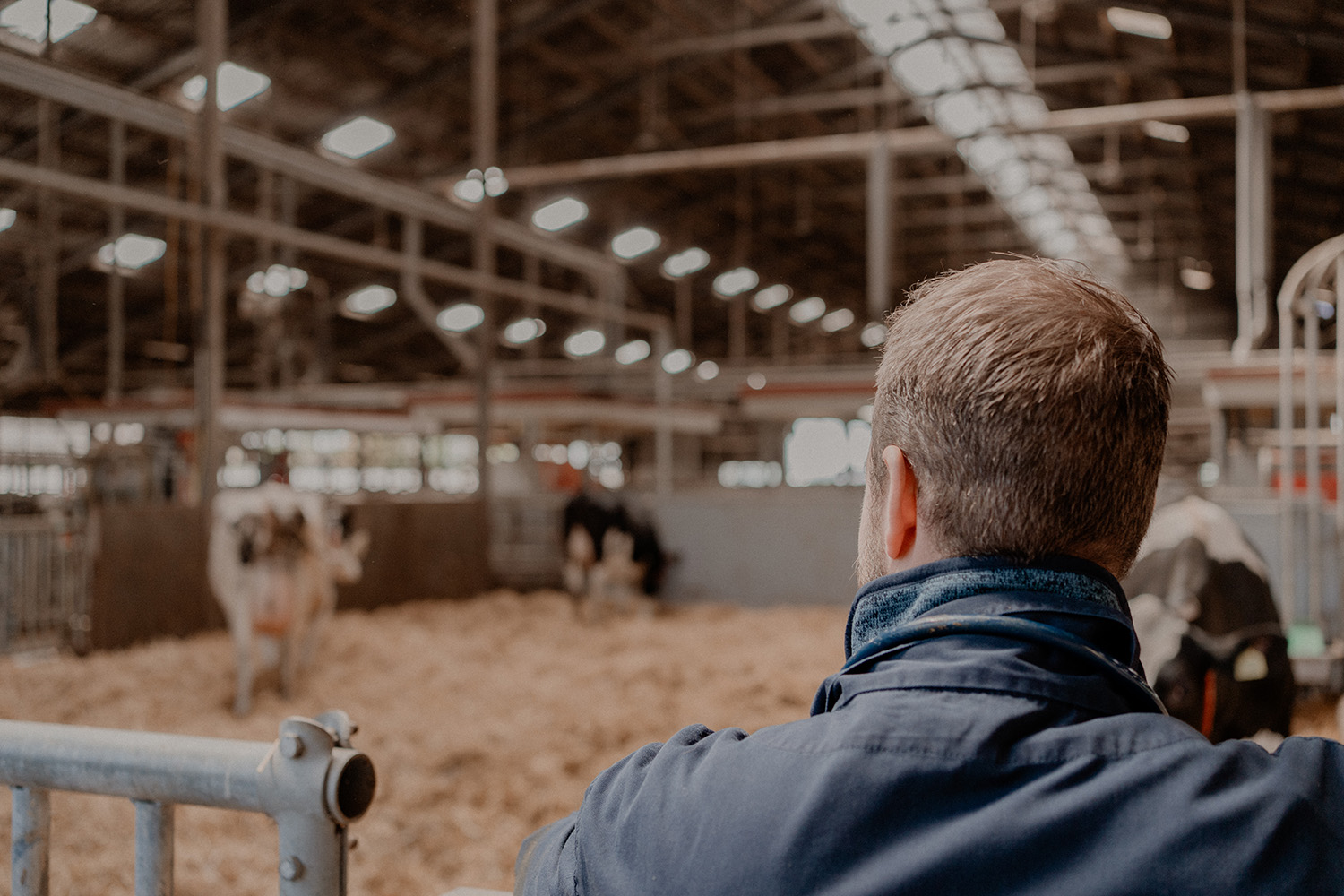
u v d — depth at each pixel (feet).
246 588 17.01
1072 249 84.99
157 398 41.29
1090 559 2.11
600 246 74.43
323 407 41.63
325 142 52.24
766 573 31.99
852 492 32.96
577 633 25.84
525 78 51.57
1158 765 1.77
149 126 23.48
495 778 13.00
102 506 22.47
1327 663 15.28
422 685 18.86
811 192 70.03
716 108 59.47
